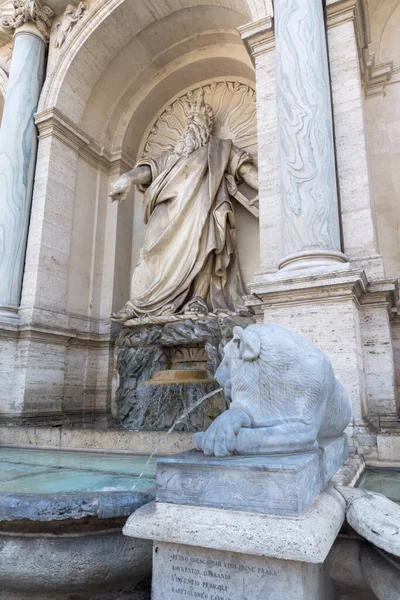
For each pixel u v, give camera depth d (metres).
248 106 11.60
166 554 2.50
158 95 12.86
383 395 5.83
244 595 2.25
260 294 6.04
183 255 10.20
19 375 9.09
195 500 2.41
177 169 10.59
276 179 7.48
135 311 10.35
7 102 11.01
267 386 2.92
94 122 12.23
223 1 10.16
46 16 11.66
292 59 7.06
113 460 5.67
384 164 9.27
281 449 2.63
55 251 10.41
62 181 10.93
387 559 2.44
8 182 10.23
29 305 9.64
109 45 11.55
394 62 9.77
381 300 6.09
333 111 7.43
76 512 2.66
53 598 2.80
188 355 9.82
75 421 9.87
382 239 8.91
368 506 2.58
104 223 12.16
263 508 2.23
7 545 2.69
